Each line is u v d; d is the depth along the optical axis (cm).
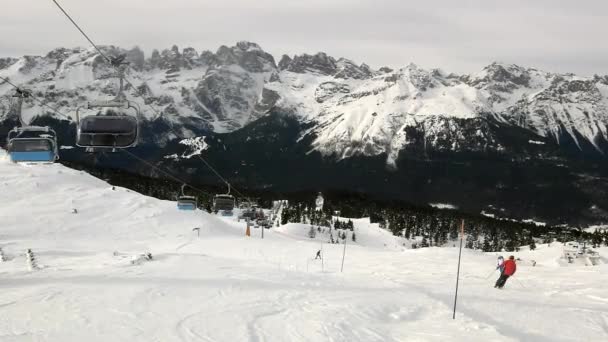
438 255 5944
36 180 11656
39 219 9325
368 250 7194
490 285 3028
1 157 13388
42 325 1509
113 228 9300
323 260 5075
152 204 11012
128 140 2089
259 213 10050
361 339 1552
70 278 2461
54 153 2498
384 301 2209
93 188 11869
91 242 7956
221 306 1888
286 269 3559
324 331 1597
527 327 1842
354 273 3647
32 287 2150
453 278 3400
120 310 1736
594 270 4100
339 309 1959
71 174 12738
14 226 8862
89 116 2100
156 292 2112
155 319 1633
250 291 2270
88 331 1460
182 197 6069
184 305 1873
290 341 1474
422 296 2420
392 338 1598
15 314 1639
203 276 2700
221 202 5950
